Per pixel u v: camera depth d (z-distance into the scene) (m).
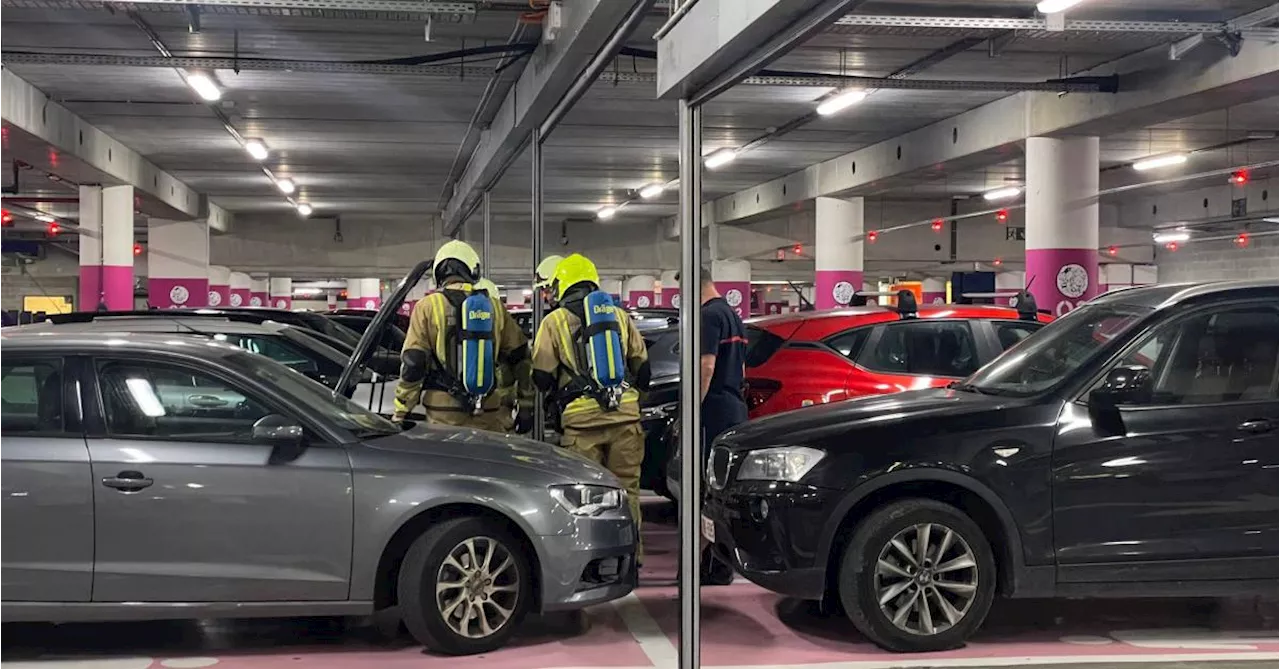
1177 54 12.59
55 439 5.00
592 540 5.39
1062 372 5.56
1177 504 5.21
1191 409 5.29
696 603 4.51
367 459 5.20
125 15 11.95
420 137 20.27
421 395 6.46
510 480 5.29
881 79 14.04
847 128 19.97
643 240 38.44
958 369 7.80
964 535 5.24
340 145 21.36
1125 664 5.01
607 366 6.25
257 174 26.00
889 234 33.62
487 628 5.30
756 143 21.75
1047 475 5.21
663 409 8.47
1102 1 11.57
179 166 24.73
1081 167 16.30
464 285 6.61
